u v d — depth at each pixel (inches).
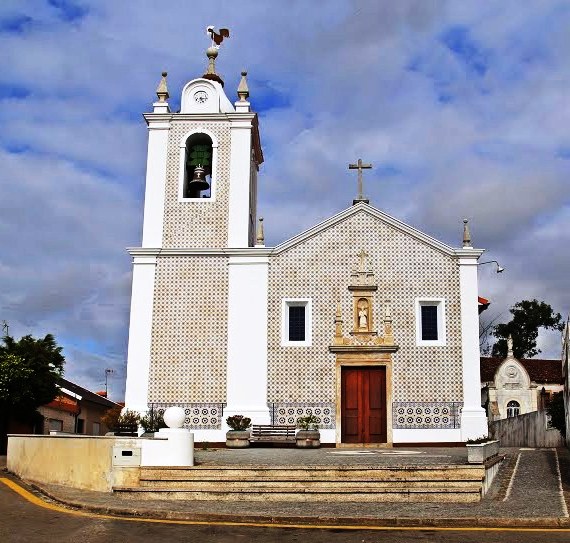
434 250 1015.0
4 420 1176.2
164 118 1083.3
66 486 631.8
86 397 1578.5
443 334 990.4
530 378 1764.3
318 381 985.5
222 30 1181.7
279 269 1021.8
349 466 606.2
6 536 423.5
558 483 619.2
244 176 1061.8
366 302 1007.6
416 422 967.6
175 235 1045.8
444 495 558.3
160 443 613.3
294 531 452.4
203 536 434.6
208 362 997.8
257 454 775.7
